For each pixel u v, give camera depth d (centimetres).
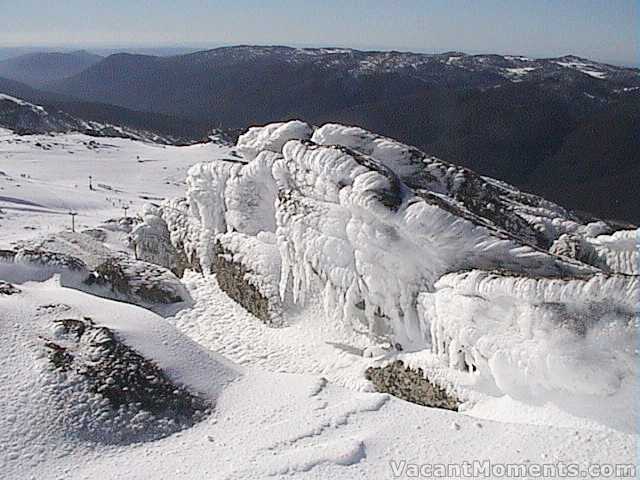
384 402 680
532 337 661
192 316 1255
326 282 1052
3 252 1279
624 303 600
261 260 1248
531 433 600
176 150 7675
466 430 622
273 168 1177
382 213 906
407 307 916
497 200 1309
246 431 652
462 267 860
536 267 825
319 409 677
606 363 599
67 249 1380
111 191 4800
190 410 695
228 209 1389
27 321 795
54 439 629
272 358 1059
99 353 746
